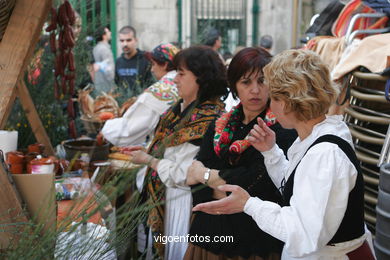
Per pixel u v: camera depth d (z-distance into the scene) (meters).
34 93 3.37
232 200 1.60
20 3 1.75
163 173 2.30
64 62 2.67
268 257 1.95
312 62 1.54
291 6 9.16
